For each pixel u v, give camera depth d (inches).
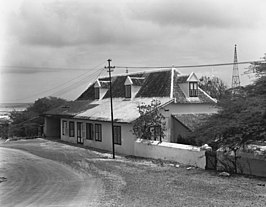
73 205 550.6
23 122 2395.4
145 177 794.8
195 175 813.9
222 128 796.6
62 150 1380.4
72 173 862.5
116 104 1513.3
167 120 1270.9
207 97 1366.9
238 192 633.6
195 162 933.8
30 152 1332.4
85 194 629.3
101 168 930.7
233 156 835.4
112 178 786.2
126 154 1231.5
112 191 648.4
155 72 1510.8
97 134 1451.8
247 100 809.5
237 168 831.1
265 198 587.2
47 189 681.6
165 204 543.8
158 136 1201.4
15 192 660.1
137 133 1176.8
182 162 981.2
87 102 1786.4
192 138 1045.8
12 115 2640.3
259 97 796.0
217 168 871.1
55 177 813.9
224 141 824.3
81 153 1278.3
